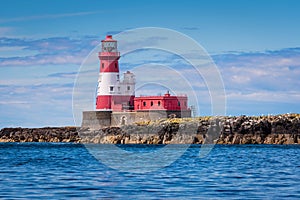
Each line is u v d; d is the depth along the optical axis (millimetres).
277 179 42156
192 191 35031
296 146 105375
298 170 50344
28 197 32188
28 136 151000
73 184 38688
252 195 33188
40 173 47500
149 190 35531
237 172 48344
